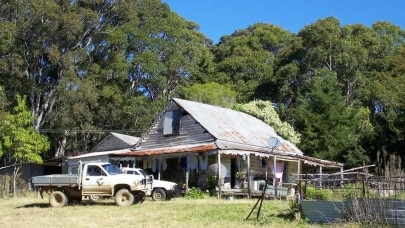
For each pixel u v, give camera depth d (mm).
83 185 26000
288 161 37406
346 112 47562
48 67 56812
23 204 28781
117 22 63125
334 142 45562
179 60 62719
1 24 50688
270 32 77625
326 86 48719
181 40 65000
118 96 59281
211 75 70375
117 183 26016
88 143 60812
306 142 46156
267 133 39688
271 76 68625
